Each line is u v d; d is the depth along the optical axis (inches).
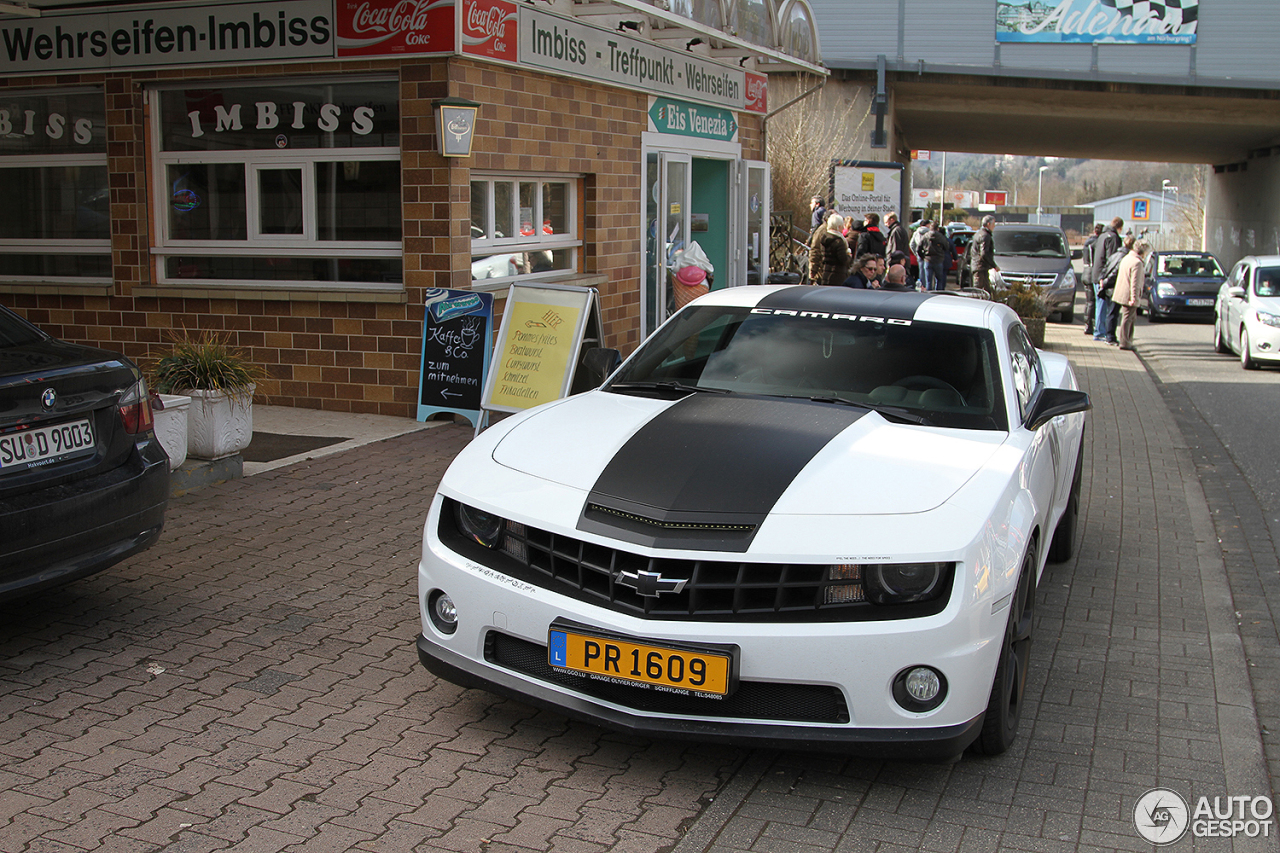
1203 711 173.9
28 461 169.6
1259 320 651.5
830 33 1120.8
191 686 169.5
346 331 379.9
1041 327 695.7
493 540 152.3
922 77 1117.1
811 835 133.6
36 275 423.8
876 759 145.9
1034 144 1684.3
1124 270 737.6
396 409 379.2
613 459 155.6
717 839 131.8
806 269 800.3
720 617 136.6
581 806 138.4
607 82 451.5
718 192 612.4
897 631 133.0
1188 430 455.8
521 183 416.2
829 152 931.3
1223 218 1847.9
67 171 412.8
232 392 286.0
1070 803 143.6
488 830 131.7
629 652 136.9
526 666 148.9
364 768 146.0
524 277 419.5
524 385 337.1
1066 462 232.7
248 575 220.1
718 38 460.4
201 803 135.6
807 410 173.2
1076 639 205.9
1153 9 1090.7
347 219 379.6
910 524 138.6
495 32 370.9
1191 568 254.4
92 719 157.5
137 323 403.9
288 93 378.9
